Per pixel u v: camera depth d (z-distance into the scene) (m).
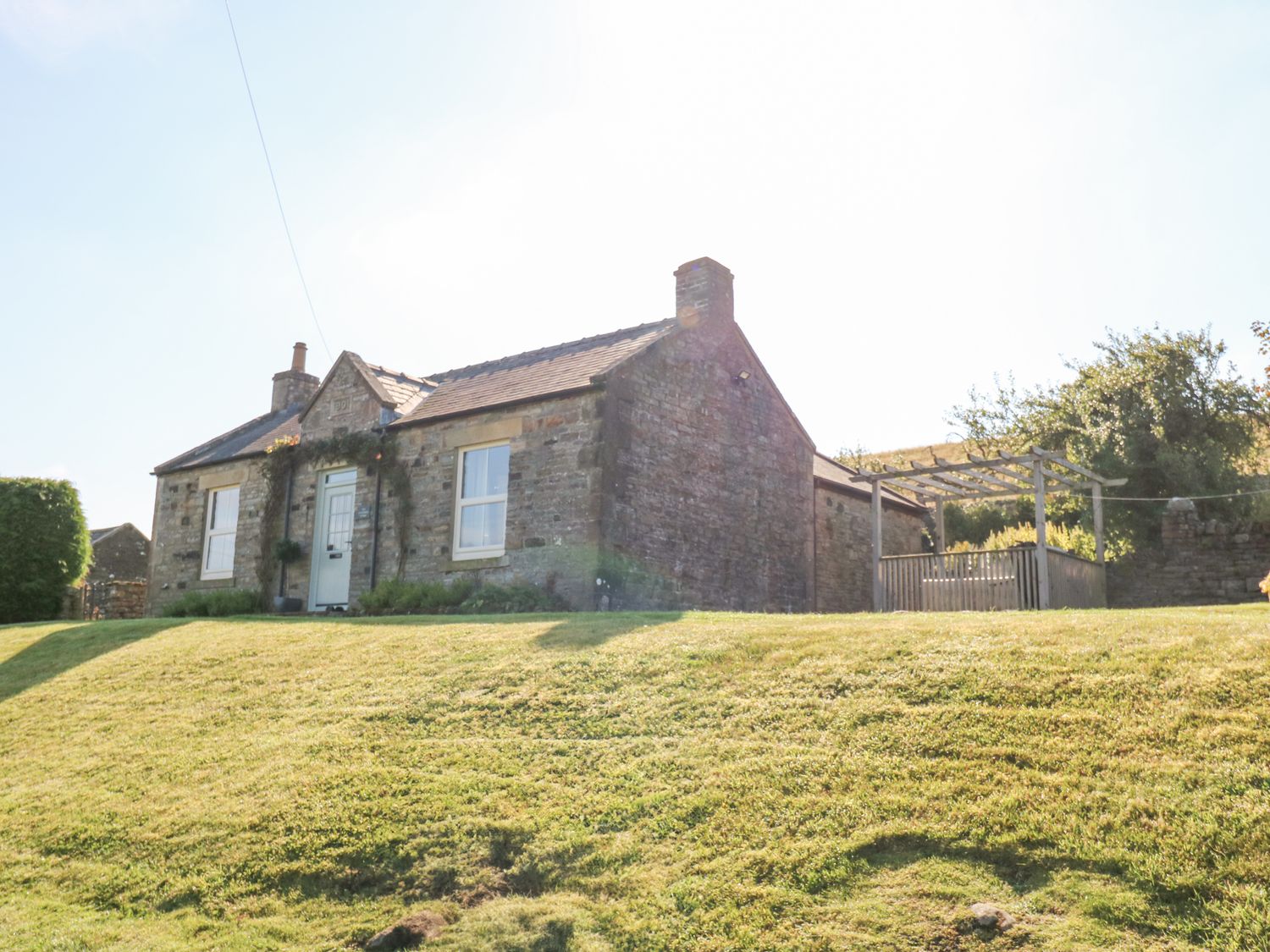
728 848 5.57
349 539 18.64
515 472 16.14
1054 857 4.97
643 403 16.09
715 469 17.53
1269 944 4.16
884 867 5.16
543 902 5.39
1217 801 5.12
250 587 20.08
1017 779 5.69
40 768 8.61
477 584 16.08
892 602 17.56
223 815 6.98
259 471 20.52
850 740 6.53
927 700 6.95
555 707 8.00
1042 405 33.06
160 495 22.84
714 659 8.54
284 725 8.66
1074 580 17.23
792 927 4.84
